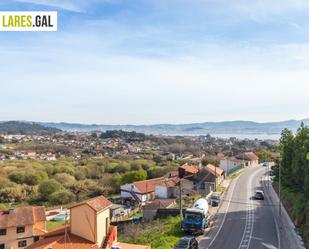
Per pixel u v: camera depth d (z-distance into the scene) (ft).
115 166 470.80
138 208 267.80
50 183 355.56
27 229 192.85
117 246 115.03
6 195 347.36
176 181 302.04
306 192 172.55
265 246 133.90
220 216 184.03
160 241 140.56
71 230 116.47
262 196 234.17
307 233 140.56
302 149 191.11
